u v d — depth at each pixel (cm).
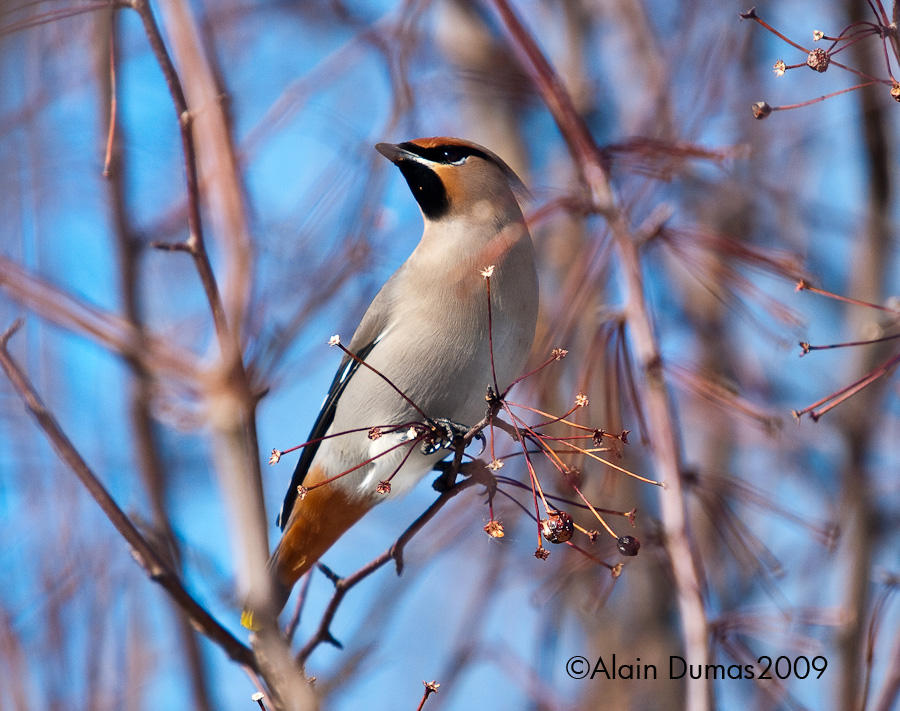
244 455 832
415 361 1042
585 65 1423
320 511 1045
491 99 1397
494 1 985
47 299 941
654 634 1362
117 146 1089
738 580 1211
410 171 1115
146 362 917
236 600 910
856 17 1372
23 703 988
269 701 750
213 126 945
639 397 948
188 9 966
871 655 883
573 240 1300
